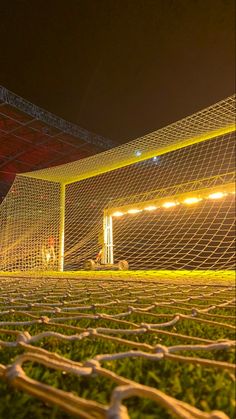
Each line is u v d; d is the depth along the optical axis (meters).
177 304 2.96
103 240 10.52
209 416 0.69
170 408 0.73
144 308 2.63
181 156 10.23
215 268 7.97
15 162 22.89
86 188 11.94
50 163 23.91
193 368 1.38
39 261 10.76
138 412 1.01
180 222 9.59
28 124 19.08
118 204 10.68
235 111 6.28
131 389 0.76
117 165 9.52
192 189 8.31
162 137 7.58
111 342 1.78
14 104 17.22
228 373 1.22
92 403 0.77
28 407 1.06
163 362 1.45
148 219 10.62
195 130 7.20
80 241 11.59
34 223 10.95
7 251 10.76
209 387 1.18
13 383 0.97
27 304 2.93
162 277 6.52
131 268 10.60
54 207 11.20
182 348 1.32
